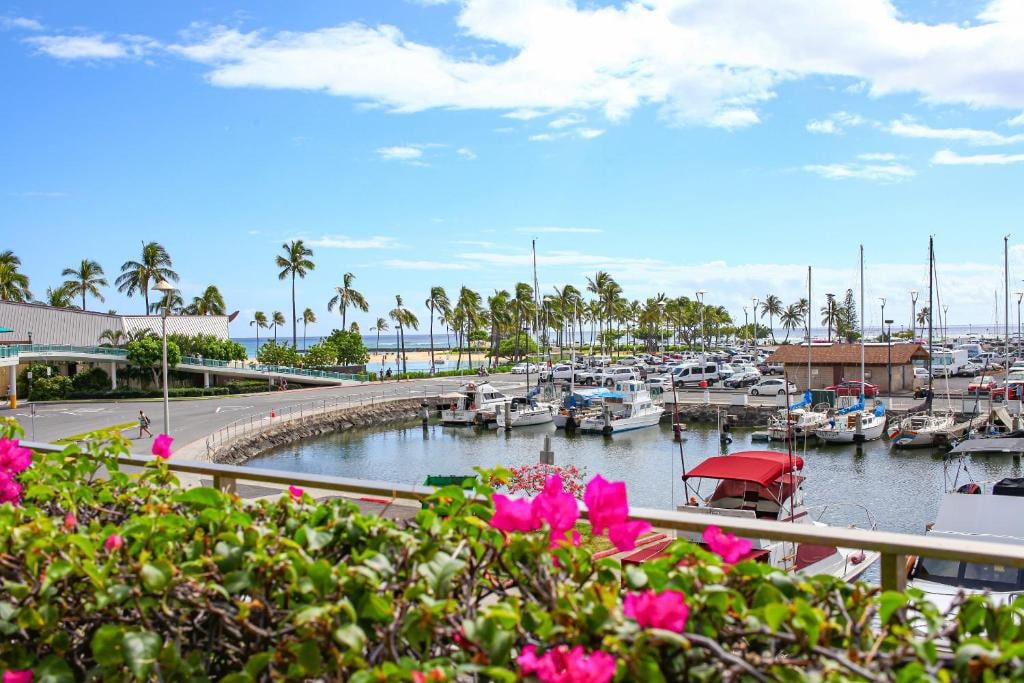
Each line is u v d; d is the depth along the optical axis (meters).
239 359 65.56
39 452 4.20
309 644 1.97
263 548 2.30
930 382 42.12
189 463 3.75
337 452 39.78
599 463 34.88
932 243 44.06
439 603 1.95
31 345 54.03
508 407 46.25
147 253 81.81
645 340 145.12
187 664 2.09
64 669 2.24
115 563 2.32
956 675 1.66
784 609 1.71
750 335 184.62
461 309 108.38
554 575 2.10
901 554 2.25
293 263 82.19
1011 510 9.84
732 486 13.16
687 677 1.75
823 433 37.94
